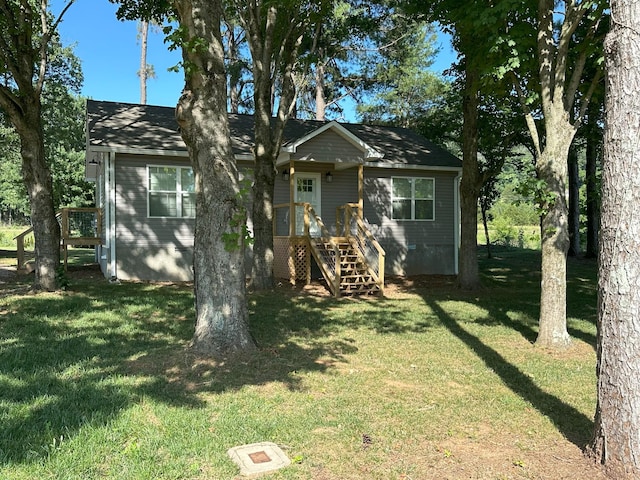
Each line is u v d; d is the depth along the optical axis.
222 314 5.80
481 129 14.95
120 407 4.25
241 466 3.32
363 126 18.95
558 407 4.66
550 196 6.88
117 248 12.68
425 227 16.62
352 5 16.19
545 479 3.25
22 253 13.56
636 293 3.08
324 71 26.23
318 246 13.27
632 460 3.10
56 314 8.20
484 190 21.86
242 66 24.75
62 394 4.55
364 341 7.17
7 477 3.05
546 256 7.16
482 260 21.69
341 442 3.77
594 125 13.55
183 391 4.72
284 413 4.29
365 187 15.80
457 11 7.96
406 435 3.93
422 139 18.86
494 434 4.01
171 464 3.29
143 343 6.55
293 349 6.44
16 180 33.97
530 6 7.59
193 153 5.84
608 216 3.21
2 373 5.15
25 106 9.95
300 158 13.02
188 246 13.41
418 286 13.93
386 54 25.95
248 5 11.19
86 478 3.08
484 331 8.07
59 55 21.75
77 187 30.69
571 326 8.61
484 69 7.56
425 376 5.54
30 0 11.55
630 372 3.11
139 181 12.89
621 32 3.13
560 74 7.07
